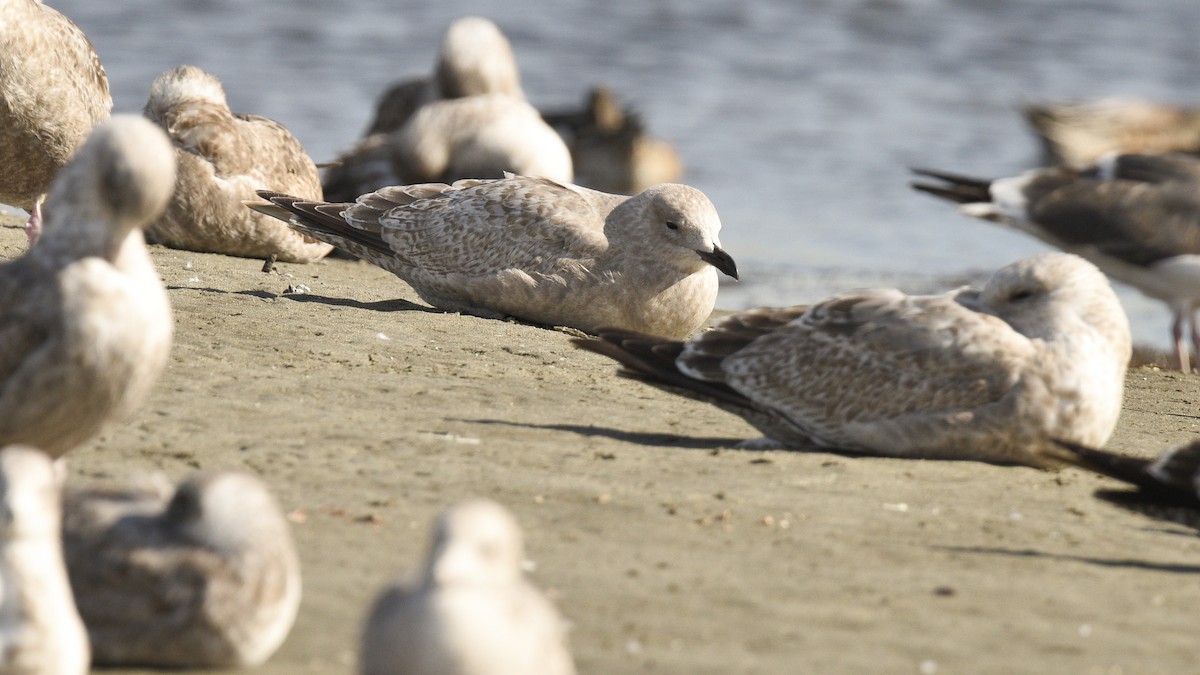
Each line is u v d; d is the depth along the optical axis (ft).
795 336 40.75
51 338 28.53
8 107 58.85
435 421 40.52
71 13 172.14
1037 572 31.40
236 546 24.12
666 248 54.75
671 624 27.22
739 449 40.01
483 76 97.55
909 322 39.75
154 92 67.00
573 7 197.36
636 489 35.22
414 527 31.45
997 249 104.42
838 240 104.47
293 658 24.81
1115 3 206.59
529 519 32.63
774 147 137.90
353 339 49.96
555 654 21.04
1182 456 32.91
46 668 21.83
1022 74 169.58
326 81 152.05
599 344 41.83
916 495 36.32
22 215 81.20
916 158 133.90
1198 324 86.84
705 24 192.54
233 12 181.06
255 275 62.23
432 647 19.51
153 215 29.40
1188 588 31.01
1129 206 69.26
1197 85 164.76
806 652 26.35
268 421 39.11
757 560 30.96
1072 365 38.88
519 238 56.39
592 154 129.70
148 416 38.60
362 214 59.98
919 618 28.35
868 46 183.11
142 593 23.86
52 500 22.35
